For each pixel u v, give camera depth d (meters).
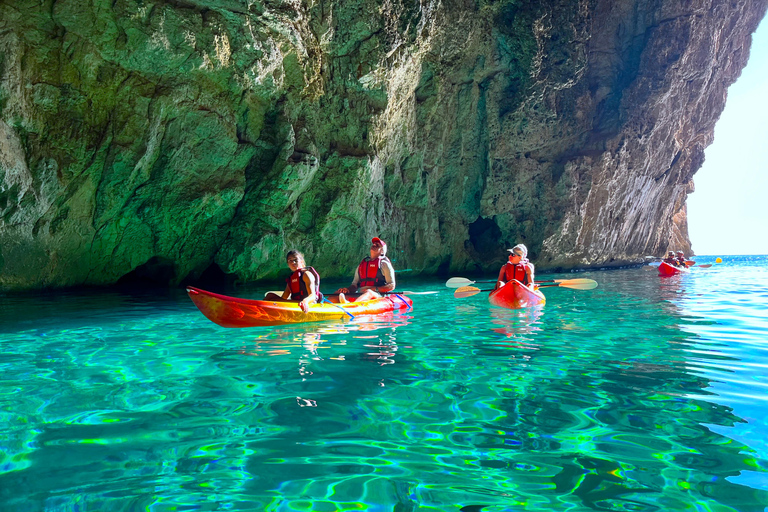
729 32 20.20
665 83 17.48
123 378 3.17
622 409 2.48
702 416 2.36
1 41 8.08
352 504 1.60
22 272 8.98
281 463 1.90
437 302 7.75
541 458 1.92
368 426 2.29
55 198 9.10
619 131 17.72
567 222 17.44
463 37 13.95
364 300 6.14
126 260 10.70
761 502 1.57
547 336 4.65
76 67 8.98
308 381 3.07
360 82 12.14
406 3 11.93
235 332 4.98
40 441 2.12
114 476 1.80
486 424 2.29
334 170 12.63
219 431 2.23
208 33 9.66
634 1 17.47
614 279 13.23
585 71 17.58
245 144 11.13
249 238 11.24
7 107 8.21
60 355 3.90
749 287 10.02
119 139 9.55
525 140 16.33
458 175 16.23
